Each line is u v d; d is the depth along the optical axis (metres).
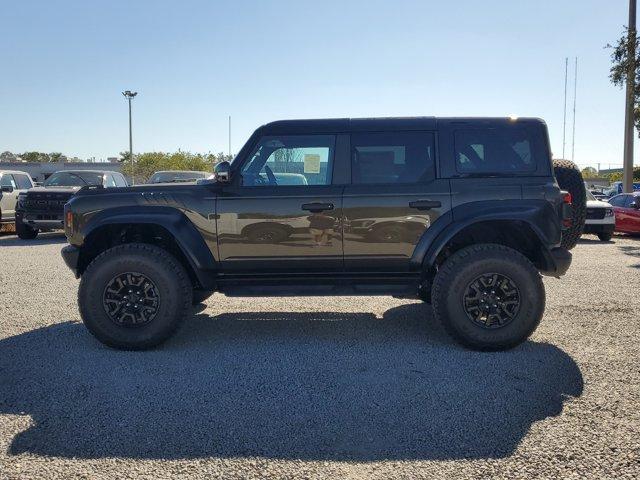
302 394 4.11
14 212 16.88
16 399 4.03
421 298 6.79
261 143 5.43
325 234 5.29
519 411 3.79
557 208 5.18
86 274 5.17
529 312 5.00
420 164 5.34
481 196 5.21
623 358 4.88
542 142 5.32
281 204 5.29
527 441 3.36
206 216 5.33
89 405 3.92
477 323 5.07
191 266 5.33
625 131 21.81
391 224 5.23
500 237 5.61
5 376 4.50
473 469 3.05
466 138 5.34
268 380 4.40
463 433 3.48
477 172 5.29
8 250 12.97
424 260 5.25
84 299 5.16
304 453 3.25
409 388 4.21
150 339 5.15
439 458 3.18
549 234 5.13
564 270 5.27
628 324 6.01
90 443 3.37
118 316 5.18
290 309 6.92
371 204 5.25
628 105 19.36
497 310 5.05
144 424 3.62
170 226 5.23
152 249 5.23
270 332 5.84
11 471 3.05
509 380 4.37
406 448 3.30
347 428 3.56
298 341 5.50
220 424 3.62
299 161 5.41
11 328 5.98
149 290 5.20
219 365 4.77
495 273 5.04
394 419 3.68
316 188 5.32
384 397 4.05
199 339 5.59
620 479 2.93
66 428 3.57
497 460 3.14
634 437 3.39
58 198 14.66
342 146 5.38
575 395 4.05
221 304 7.23
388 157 5.36
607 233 15.84
